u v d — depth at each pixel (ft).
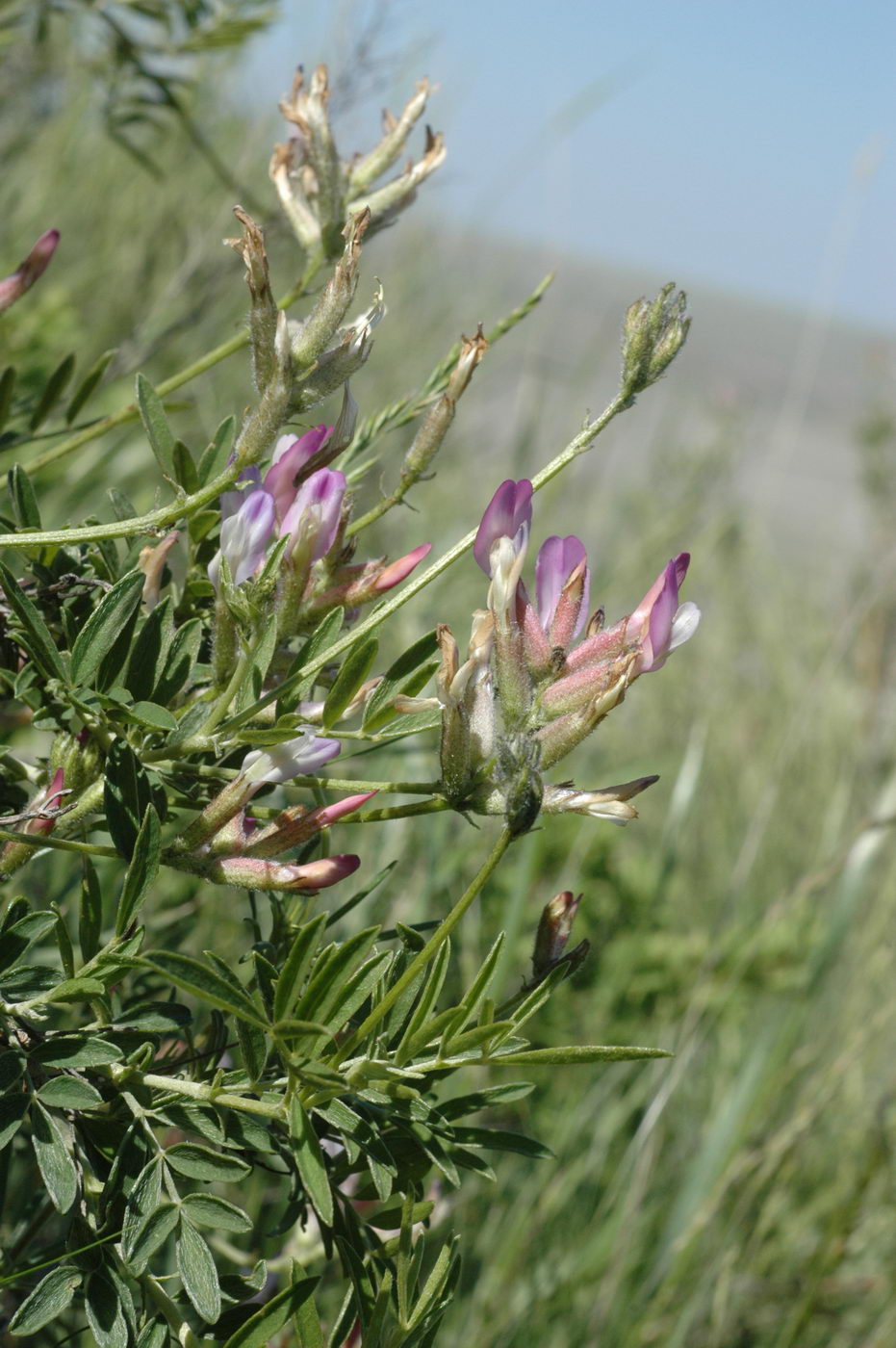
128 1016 1.23
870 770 4.02
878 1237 2.47
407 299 4.35
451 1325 2.04
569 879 2.58
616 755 3.95
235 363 2.95
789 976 2.72
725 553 4.86
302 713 1.25
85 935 1.22
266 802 1.49
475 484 4.02
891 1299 2.37
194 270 2.11
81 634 1.23
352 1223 1.26
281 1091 1.22
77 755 1.25
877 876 3.45
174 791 1.32
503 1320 2.09
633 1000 2.62
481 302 4.61
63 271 2.92
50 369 2.08
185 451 1.31
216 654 1.26
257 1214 1.65
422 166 1.46
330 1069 1.19
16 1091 1.20
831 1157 2.62
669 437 4.66
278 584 1.25
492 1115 2.28
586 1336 2.15
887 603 4.42
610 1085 2.51
